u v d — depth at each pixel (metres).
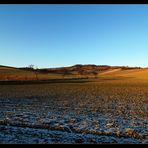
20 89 58.03
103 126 15.55
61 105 27.38
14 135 12.58
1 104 27.88
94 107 25.72
